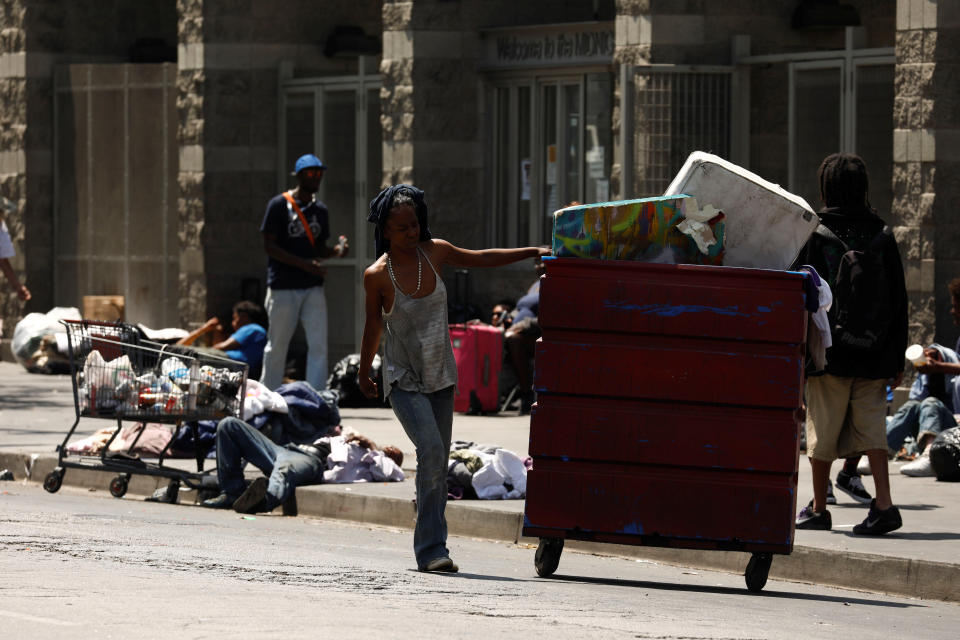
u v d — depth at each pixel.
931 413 30.06
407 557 22.36
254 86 51.91
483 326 41.69
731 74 41.25
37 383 50.38
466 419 40.09
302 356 50.62
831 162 22.95
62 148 57.28
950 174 35.84
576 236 19.73
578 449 19.72
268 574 18.95
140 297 55.38
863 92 39.12
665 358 19.52
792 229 19.84
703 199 19.92
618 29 41.81
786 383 19.34
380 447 33.44
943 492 27.08
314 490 28.06
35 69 57.47
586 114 45.19
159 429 31.62
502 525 25.48
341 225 50.38
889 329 22.78
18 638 13.87
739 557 22.86
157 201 54.78
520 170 46.97
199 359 29.02
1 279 58.25
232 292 52.09
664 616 16.86
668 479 19.66
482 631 14.93
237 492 28.70
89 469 30.08
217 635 14.12
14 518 25.00
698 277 19.47
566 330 19.72
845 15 41.53
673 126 40.84
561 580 20.59
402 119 46.97
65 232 57.41
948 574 20.66
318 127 50.94
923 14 35.94
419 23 46.69
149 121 54.91
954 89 35.78
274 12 52.03
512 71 46.69
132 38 59.38
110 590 16.94
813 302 19.38
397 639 14.19
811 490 27.11
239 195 51.94
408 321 19.84
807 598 20.11
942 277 36.03
